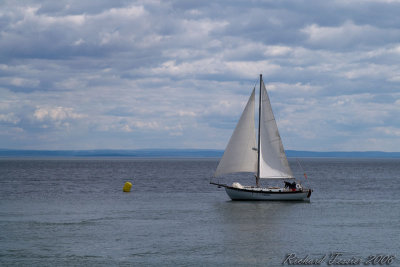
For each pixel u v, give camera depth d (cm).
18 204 6738
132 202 7081
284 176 7162
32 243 4138
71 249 3931
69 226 4944
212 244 4128
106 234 4531
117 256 3725
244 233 4606
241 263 3559
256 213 5912
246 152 7075
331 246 4078
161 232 4641
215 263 3553
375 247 4053
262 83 7131
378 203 7094
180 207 6481
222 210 6166
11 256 3716
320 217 5616
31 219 5366
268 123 7138
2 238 4328
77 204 6794
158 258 3672
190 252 3853
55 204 6769
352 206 6681
